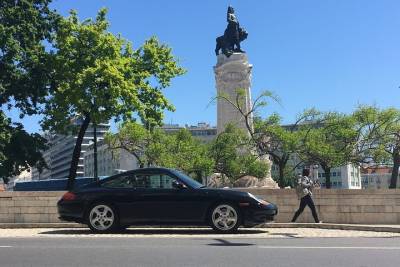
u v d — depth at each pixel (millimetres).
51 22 32844
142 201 13742
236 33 53156
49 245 10883
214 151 56875
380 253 9523
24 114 33125
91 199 13906
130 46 34625
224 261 8594
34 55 31562
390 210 17750
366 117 56594
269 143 50469
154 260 8734
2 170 34250
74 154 32250
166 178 13977
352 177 148500
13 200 18266
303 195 16812
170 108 35125
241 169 52875
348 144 55688
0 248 10391
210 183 61219
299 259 8789
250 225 13680
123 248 10305
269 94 45250
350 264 8258
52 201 18156
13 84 31734
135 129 64188
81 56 31859
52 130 33000
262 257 9039
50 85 32375
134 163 110125
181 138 69188
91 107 31234
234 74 50844
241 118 50219
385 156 57438
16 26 31219
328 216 17969
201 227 15664
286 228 15797
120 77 31078
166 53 35500
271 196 18109
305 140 51500
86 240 11953
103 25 32312
